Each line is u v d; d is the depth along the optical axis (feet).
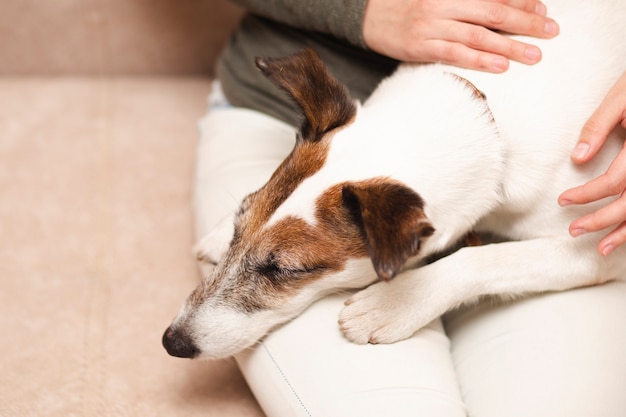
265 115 6.54
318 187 4.39
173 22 8.84
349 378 4.48
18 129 8.12
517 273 4.84
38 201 7.17
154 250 6.66
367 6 5.52
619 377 4.40
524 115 4.78
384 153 4.43
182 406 5.16
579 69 4.90
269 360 4.75
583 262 4.88
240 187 5.78
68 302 6.05
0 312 5.91
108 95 8.76
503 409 4.46
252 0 6.23
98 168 7.65
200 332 4.69
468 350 4.97
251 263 4.58
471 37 4.97
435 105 4.63
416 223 3.92
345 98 4.68
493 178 4.66
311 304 4.86
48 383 5.31
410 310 4.69
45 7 8.62
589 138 4.55
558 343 4.63
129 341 5.68
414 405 4.35
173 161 7.83
